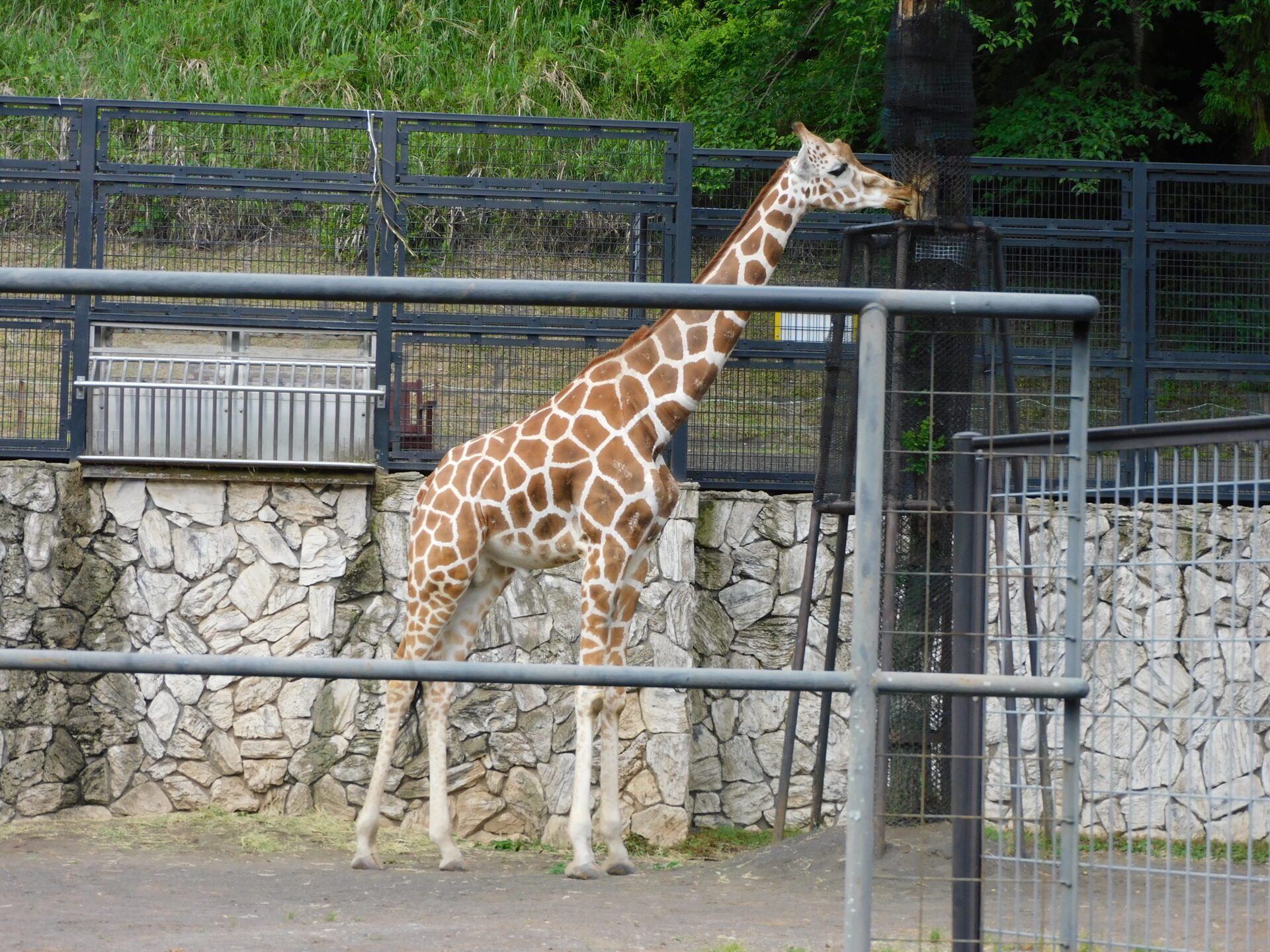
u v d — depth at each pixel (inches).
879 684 151.0
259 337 446.0
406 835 419.5
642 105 920.9
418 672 150.5
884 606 339.0
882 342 152.1
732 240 379.9
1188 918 201.5
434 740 370.9
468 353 450.6
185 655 150.5
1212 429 192.5
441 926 277.3
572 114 896.9
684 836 422.9
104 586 428.5
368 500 440.1
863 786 150.6
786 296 151.6
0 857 358.6
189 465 430.3
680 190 445.4
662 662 429.7
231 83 881.5
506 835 425.4
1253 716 206.4
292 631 433.4
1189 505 440.1
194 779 428.5
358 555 437.7
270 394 437.1
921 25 399.5
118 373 438.9
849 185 376.5
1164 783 425.1
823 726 410.0
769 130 851.4
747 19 868.6
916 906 298.4
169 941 252.5
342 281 148.7
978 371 351.3
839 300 152.1
